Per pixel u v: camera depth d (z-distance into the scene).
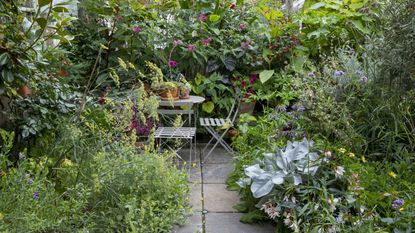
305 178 2.76
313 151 3.00
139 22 4.64
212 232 2.77
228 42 5.02
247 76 5.00
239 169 3.55
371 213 2.31
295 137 3.50
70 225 2.31
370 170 2.81
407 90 3.09
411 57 2.90
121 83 4.46
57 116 3.16
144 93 2.88
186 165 4.12
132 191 2.70
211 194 3.41
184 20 5.02
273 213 2.63
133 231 2.33
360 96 3.50
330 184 2.73
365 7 5.03
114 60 4.57
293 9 6.50
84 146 2.79
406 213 2.26
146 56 4.65
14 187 2.21
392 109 3.20
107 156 2.66
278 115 4.01
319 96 3.44
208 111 4.83
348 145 3.21
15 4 2.87
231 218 2.99
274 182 2.69
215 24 5.04
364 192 2.50
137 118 3.79
